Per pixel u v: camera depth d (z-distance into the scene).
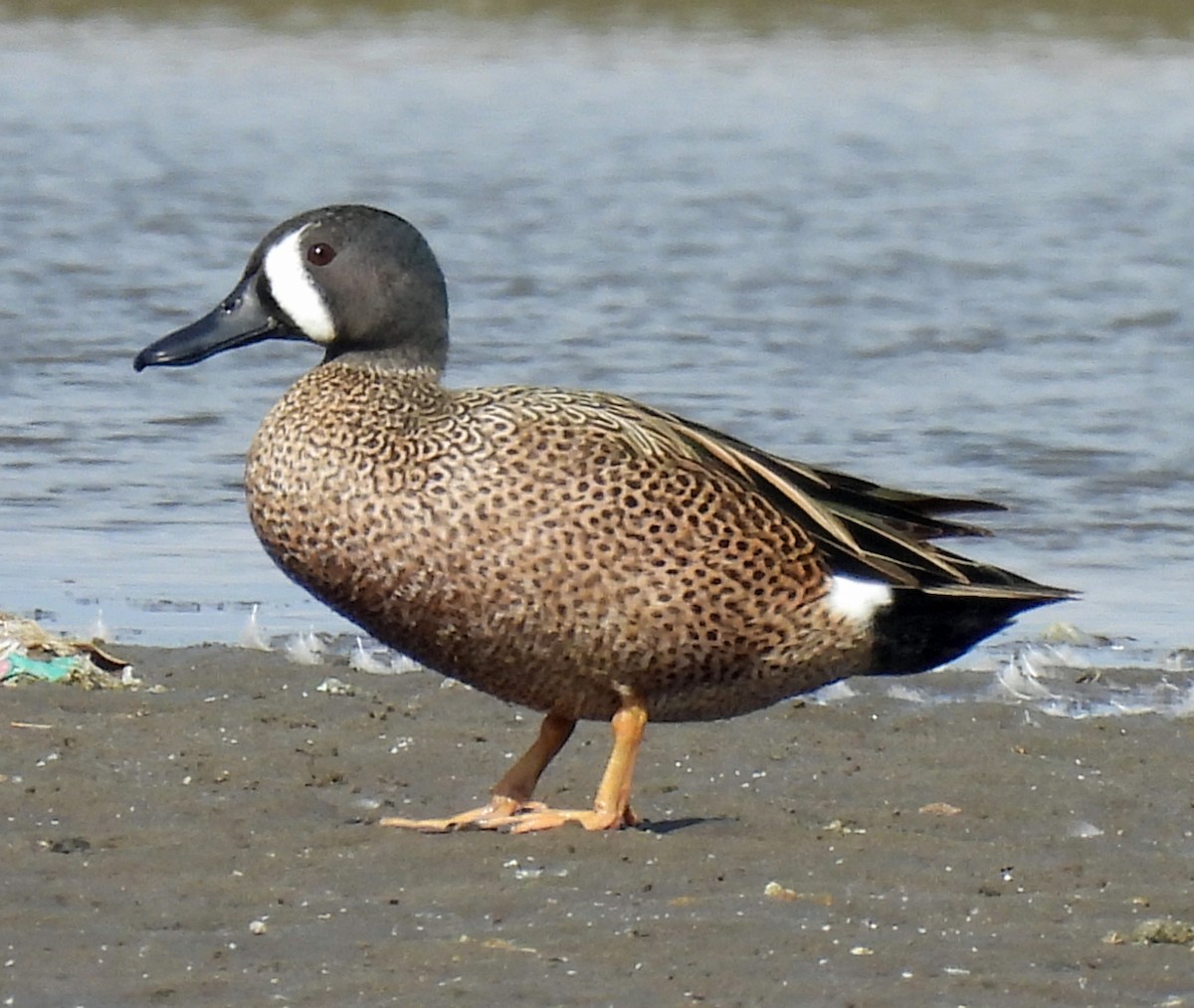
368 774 11.05
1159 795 11.08
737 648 9.92
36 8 55.00
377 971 8.11
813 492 10.30
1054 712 12.82
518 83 47.66
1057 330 25.92
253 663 13.39
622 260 29.97
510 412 9.77
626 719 10.02
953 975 8.18
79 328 25.00
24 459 19.45
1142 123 43.38
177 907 8.83
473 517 9.60
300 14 55.72
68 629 14.45
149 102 44.06
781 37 53.94
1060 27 54.91
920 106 45.25
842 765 11.45
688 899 8.98
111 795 10.35
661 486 9.71
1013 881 9.47
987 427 21.00
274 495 9.92
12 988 7.91
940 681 13.57
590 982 8.02
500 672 9.95
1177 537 17.59
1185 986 8.12
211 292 27.38
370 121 42.56
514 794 10.28
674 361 23.83
